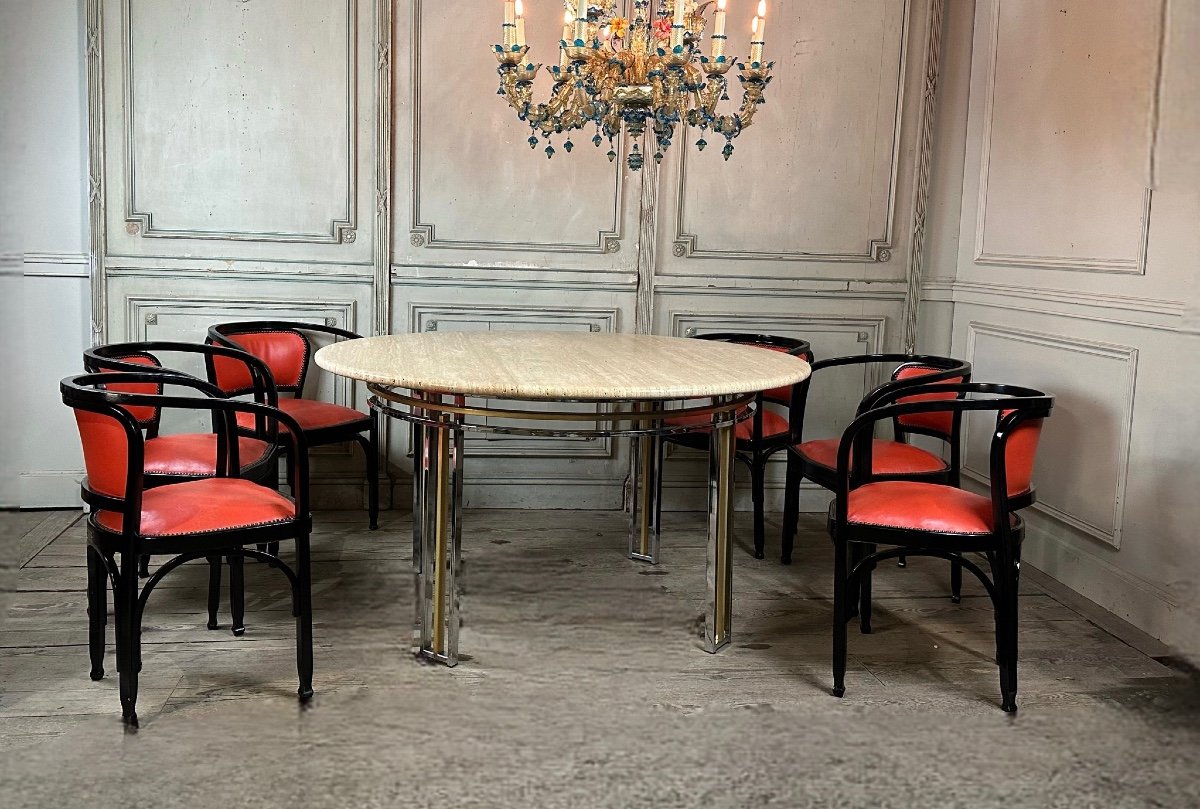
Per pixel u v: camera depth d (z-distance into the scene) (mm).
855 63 4094
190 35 3781
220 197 3869
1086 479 3223
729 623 2744
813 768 2027
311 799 1844
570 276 4070
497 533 3805
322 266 3943
